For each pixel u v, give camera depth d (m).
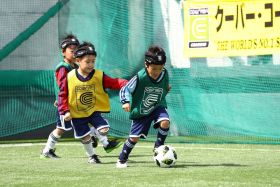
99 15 27.05
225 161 19.17
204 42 25.91
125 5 26.95
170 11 26.70
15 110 27.05
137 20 26.92
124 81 18.53
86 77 18.45
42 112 27.06
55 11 27.30
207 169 17.00
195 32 26.06
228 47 25.48
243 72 25.89
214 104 26.30
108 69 26.95
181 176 15.60
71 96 18.50
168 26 26.70
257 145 24.41
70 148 24.27
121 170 17.09
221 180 14.86
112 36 26.98
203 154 21.36
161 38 26.80
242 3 25.14
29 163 19.36
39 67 27.19
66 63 20.14
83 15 27.08
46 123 27.06
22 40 27.14
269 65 25.58
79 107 18.61
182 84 26.61
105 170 17.19
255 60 25.70
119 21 26.97
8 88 26.98
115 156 21.56
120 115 27.03
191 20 26.11
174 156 17.58
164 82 17.42
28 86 27.06
